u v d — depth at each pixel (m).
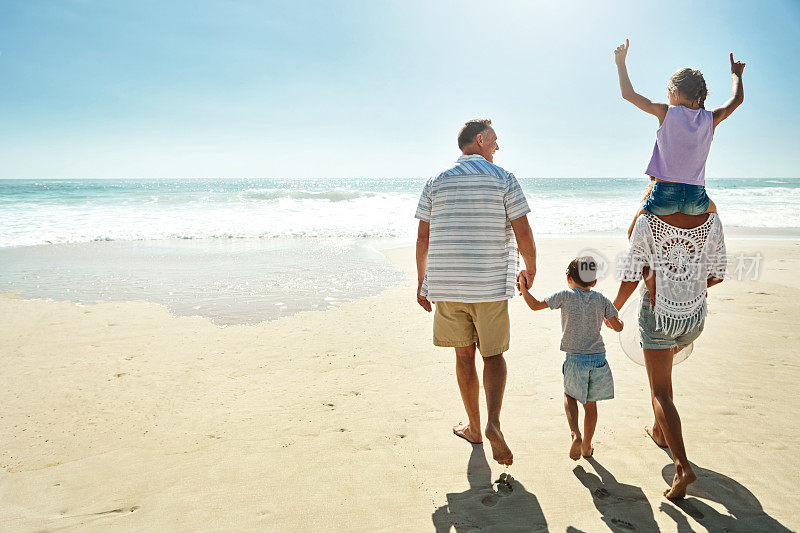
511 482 2.85
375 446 3.28
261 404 3.92
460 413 3.76
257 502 2.69
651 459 3.07
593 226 18.06
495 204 2.92
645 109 2.88
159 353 5.09
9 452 3.23
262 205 26.41
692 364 4.62
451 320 3.08
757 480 2.82
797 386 4.10
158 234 15.15
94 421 3.65
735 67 2.98
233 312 6.69
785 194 34.84
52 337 5.61
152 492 2.79
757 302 6.84
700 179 2.71
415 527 2.46
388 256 11.49
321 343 5.38
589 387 3.01
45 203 25.62
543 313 6.61
